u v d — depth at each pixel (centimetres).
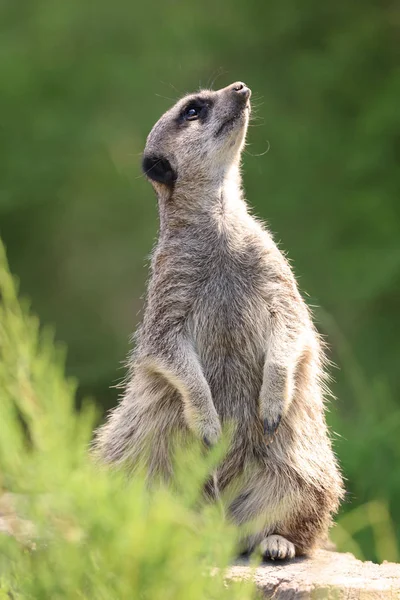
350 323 2019
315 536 897
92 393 2002
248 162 2172
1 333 573
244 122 998
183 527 539
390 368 1922
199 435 889
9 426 520
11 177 2231
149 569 507
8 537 547
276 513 884
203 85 2289
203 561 546
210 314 936
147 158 1018
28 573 532
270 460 909
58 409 538
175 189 997
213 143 991
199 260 946
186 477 573
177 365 912
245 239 948
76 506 506
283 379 888
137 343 1012
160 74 2308
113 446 956
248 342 931
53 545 520
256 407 925
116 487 528
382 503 1234
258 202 2162
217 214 966
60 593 516
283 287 934
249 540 881
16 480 513
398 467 1297
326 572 785
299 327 927
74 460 525
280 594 730
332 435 1357
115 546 504
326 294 2036
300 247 2106
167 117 1028
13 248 2230
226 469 912
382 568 807
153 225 2211
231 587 566
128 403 962
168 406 935
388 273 1995
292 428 915
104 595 511
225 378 932
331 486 923
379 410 1488
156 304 946
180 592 516
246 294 934
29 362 561
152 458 935
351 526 1191
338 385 1766
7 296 623
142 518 528
